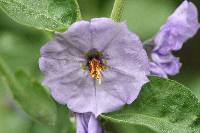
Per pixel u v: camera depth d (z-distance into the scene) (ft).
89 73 0.45
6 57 0.77
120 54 0.44
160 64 0.51
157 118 0.45
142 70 0.44
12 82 0.55
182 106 0.44
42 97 0.55
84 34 0.43
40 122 0.55
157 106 0.45
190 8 0.50
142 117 0.44
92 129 0.44
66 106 0.49
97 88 0.45
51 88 0.44
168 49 0.50
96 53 0.45
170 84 0.45
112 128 0.55
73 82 0.45
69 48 0.44
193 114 0.44
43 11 0.45
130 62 0.44
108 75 0.45
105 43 0.44
